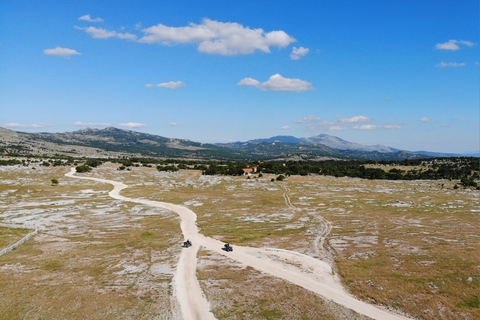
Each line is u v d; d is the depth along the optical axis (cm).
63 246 6041
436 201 11544
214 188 16075
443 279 4062
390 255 5212
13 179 16175
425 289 3825
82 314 3319
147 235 7006
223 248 5903
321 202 11675
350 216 9131
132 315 3325
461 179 16812
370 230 7281
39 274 4506
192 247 6047
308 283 4238
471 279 4006
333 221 8456
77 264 4969
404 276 4253
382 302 3609
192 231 7431
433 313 3309
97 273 4572
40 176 18112
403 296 3694
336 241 6347
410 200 11825
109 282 4225
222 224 8212
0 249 5691
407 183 17212
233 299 3744
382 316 3325
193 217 9181
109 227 7794
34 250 5738
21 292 3847
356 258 5169
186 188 16212
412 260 4891
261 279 4381
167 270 4722
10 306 3466
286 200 12312
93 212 9706
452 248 5556
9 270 4659
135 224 8175
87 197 12619
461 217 8894
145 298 3738
